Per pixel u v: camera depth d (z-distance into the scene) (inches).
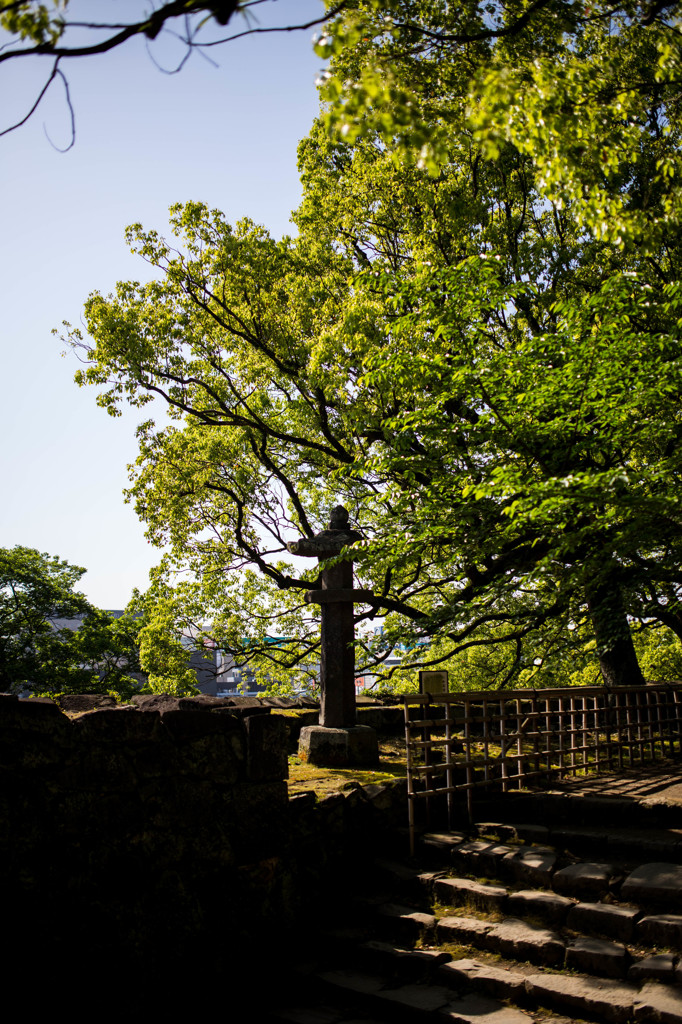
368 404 493.4
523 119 158.9
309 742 299.4
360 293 474.0
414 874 215.3
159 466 670.5
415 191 463.8
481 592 351.6
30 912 158.1
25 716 164.9
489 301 287.3
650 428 270.7
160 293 604.7
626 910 175.9
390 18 162.6
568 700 303.6
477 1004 159.6
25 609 1204.5
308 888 214.1
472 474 325.4
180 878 187.2
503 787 262.8
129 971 171.6
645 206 326.6
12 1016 151.3
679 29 184.9
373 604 516.4
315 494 705.6
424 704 240.8
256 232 598.5
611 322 262.4
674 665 790.5
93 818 173.5
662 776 291.0
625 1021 144.3
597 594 308.2
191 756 197.6
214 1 96.3
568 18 231.5
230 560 701.3
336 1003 175.2
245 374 650.2
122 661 1349.7
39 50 96.5
